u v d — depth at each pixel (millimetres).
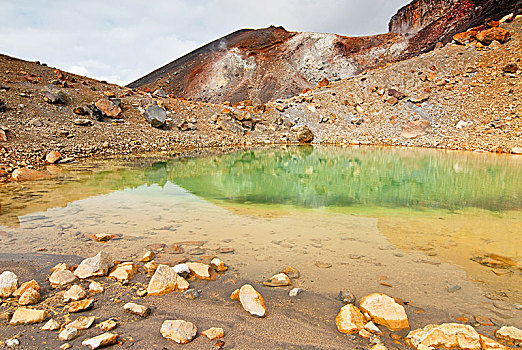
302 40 74312
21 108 15195
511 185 7883
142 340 2074
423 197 6617
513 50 23391
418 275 3037
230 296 2672
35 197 6312
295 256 3504
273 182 8445
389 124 22531
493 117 18781
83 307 2434
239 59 71625
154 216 5109
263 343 2068
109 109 18531
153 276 2787
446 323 2248
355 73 65000
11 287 2648
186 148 17203
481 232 4328
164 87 70500
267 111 27156
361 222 4832
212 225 4648
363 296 2660
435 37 60312
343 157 14359
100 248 3699
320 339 2107
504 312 2416
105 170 9953
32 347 1970
